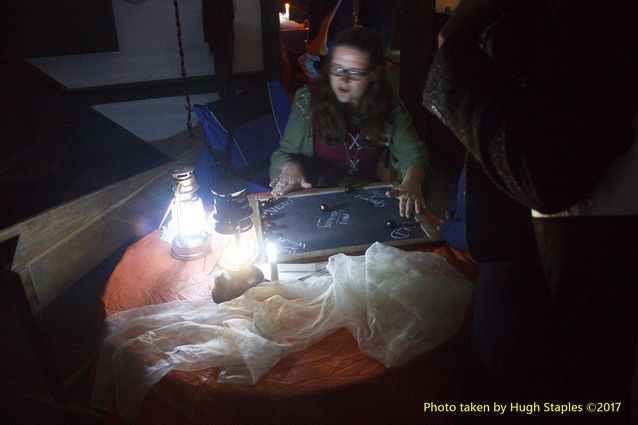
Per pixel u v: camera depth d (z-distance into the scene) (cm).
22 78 399
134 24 388
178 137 434
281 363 128
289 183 227
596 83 76
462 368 135
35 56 373
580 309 91
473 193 103
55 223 200
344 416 123
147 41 397
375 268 149
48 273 193
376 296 140
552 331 102
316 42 574
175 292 159
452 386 134
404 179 223
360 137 244
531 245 102
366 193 219
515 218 101
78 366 236
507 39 88
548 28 81
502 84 83
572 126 76
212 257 179
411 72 554
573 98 77
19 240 182
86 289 300
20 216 363
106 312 151
